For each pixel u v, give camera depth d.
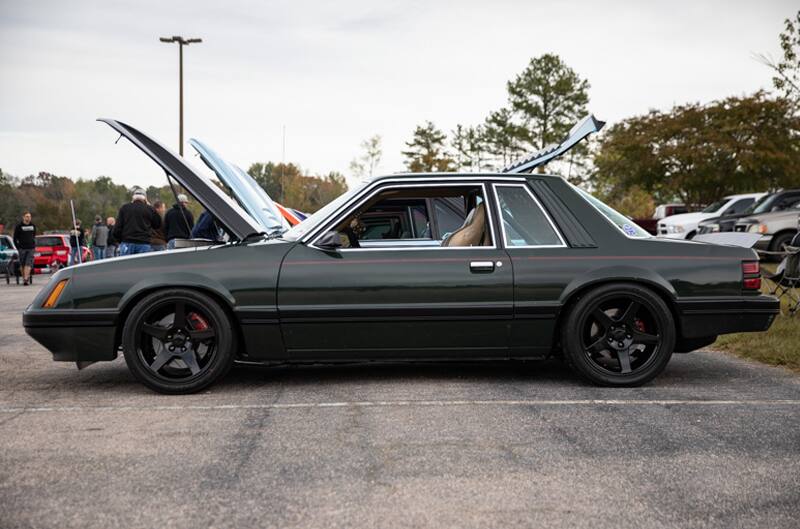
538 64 50.50
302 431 3.93
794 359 5.87
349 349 4.98
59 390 5.07
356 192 5.16
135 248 11.38
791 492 3.00
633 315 5.00
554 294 4.95
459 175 5.20
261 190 6.97
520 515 2.78
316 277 4.91
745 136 35.06
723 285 5.04
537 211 5.12
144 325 4.89
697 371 5.64
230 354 4.91
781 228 16.52
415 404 4.51
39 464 3.39
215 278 4.89
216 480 3.17
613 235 5.09
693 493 3.00
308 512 2.81
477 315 4.93
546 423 4.06
